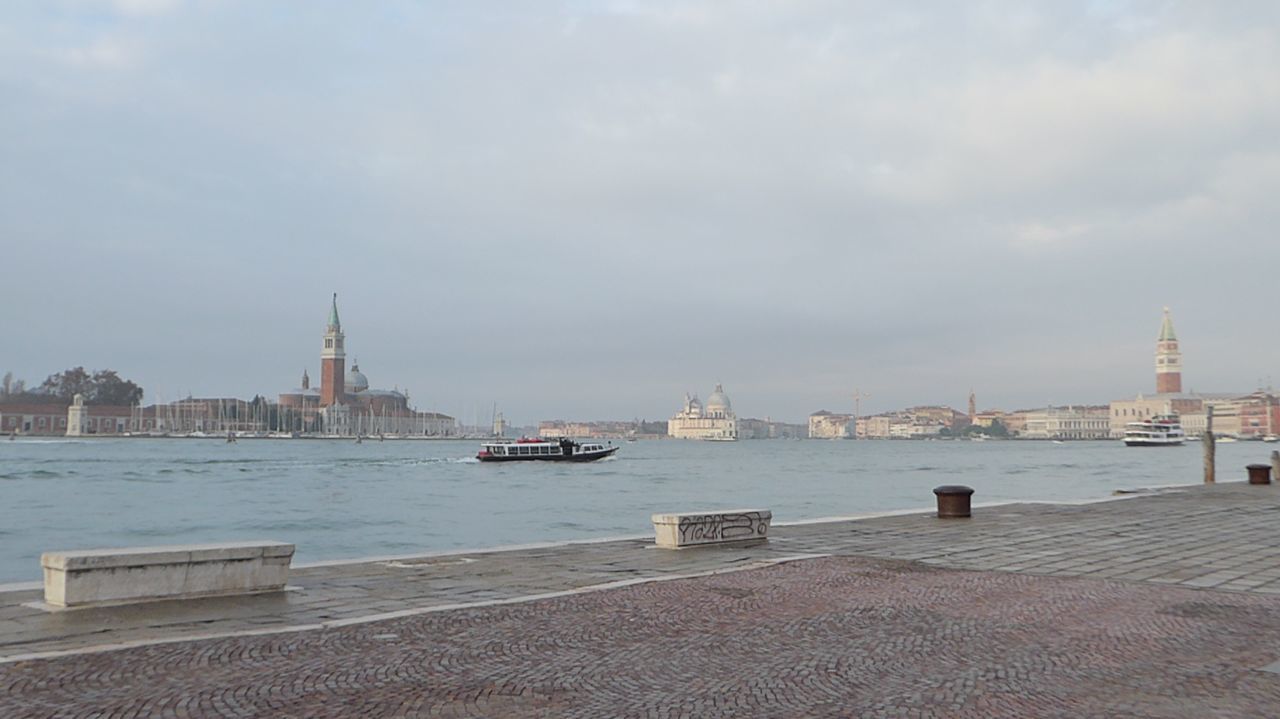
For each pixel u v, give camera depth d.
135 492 82.19
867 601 14.39
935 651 11.07
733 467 150.00
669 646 11.35
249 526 51.62
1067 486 84.44
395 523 53.00
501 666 10.35
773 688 9.50
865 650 11.14
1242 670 10.12
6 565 34.75
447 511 62.03
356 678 9.79
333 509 63.94
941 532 25.33
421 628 12.34
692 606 13.95
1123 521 28.69
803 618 13.07
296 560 35.69
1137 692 9.30
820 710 8.77
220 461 150.75
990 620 12.92
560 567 18.48
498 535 46.09
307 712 8.58
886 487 90.88
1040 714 8.60
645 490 86.69
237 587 14.77
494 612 13.47
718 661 10.62
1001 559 19.56
